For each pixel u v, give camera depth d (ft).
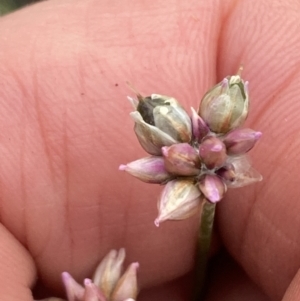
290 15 0.17
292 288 0.15
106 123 0.17
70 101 0.17
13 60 0.17
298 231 0.17
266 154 0.17
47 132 0.17
